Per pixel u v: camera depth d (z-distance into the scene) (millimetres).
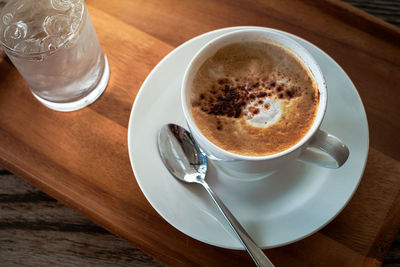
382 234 354
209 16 434
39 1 388
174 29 429
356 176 344
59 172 382
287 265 348
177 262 354
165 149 357
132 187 375
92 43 384
